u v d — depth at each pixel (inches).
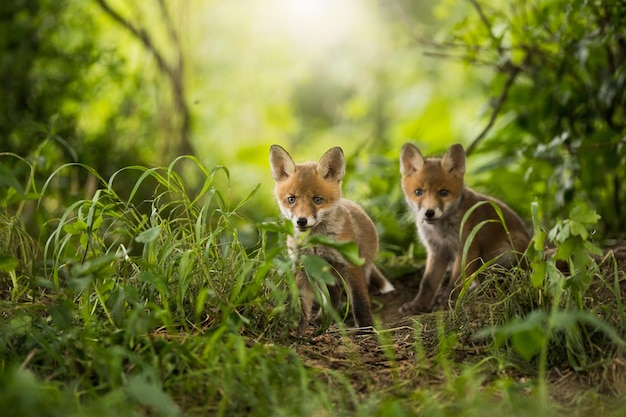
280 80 928.3
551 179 473.1
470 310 311.3
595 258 365.7
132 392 205.6
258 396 234.1
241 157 779.4
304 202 366.3
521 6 514.9
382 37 984.3
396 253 511.2
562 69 485.4
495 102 555.2
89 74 627.8
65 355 251.3
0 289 325.7
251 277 311.9
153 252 299.3
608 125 492.4
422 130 845.8
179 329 293.3
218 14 816.3
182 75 652.1
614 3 437.4
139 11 650.2
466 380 236.4
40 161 388.5
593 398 243.0
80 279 253.1
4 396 189.5
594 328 273.9
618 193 506.3
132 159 603.8
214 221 543.5
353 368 272.7
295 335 310.3
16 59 597.0
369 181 539.8
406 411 232.5
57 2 617.0
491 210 420.2
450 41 561.0
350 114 973.2
